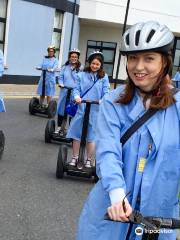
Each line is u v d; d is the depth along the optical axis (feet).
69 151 27.25
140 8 80.48
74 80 29.58
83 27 87.25
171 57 7.36
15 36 58.95
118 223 7.40
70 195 18.67
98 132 7.56
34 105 39.70
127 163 7.36
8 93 51.42
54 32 67.82
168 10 82.89
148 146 7.29
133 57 7.33
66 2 68.54
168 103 7.27
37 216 15.88
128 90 7.50
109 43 87.56
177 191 7.43
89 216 7.73
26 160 23.63
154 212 7.31
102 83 21.85
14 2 57.67
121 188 6.86
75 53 30.07
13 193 18.03
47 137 28.50
